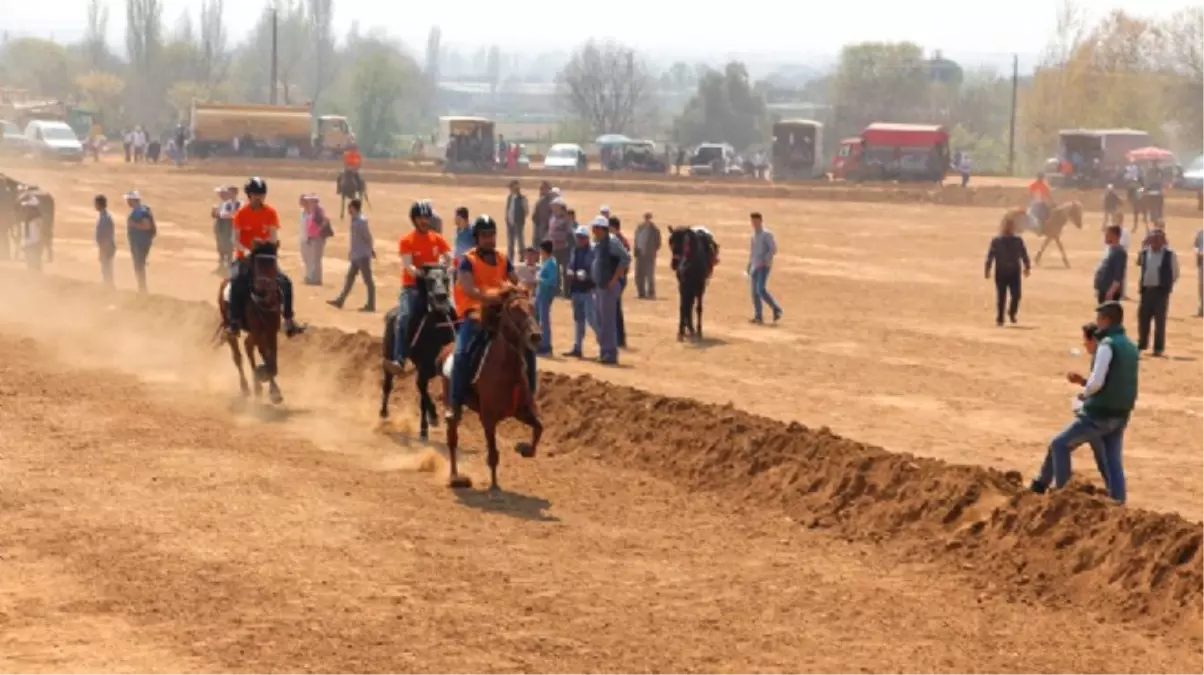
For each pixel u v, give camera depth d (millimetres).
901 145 97625
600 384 20891
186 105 169750
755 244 33250
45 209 40969
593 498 16938
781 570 14211
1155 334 29516
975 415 22625
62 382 23375
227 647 11586
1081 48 122125
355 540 14742
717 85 178125
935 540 15016
